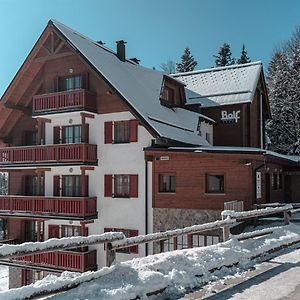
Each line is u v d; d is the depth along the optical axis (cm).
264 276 759
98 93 1944
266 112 3027
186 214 1731
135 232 1819
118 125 1903
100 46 2306
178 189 1753
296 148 3569
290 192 2564
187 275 697
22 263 1870
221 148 1738
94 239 605
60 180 2000
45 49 2084
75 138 2005
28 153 1984
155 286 619
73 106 1889
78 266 1748
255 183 1709
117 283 594
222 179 1700
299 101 3659
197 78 2912
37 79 2181
